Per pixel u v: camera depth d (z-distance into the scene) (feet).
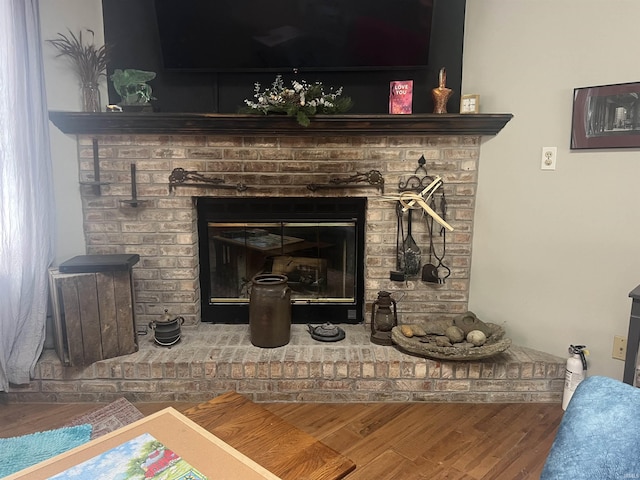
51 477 3.57
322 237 9.38
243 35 8.44
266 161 8.58
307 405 7.67
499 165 8.29
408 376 7.73
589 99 7.17
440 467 6.10
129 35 8.82
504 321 8.60
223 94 9.00
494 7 8.09
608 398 3.47
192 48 8.54
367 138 8.48
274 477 3.61
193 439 4.09
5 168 7.09
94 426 6.83
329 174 8.61
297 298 9.47
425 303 8.96
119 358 7.78
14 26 7.00
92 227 8.69
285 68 8.63
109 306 7.65
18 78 7.13
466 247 8.79
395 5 8.15
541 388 7.72
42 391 7.64
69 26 8.25
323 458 4.05
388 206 8.69
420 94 8.91
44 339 7.78
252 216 9.08
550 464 3.24
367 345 8.32
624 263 7.13
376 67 8.59
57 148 8.21
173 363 7.68
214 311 9.42
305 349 8.14
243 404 4.96
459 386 7.73
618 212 7.11
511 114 7.94
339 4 8.18
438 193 8.61
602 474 2.94
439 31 8.71
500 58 8.11
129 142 8.47
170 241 8.80
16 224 7.25
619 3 6.79
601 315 7.46
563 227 7.70
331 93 8.93
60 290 7.28
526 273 8.21
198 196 8.73
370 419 7.24
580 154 7.39
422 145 8.48
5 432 6.77
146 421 4.37
